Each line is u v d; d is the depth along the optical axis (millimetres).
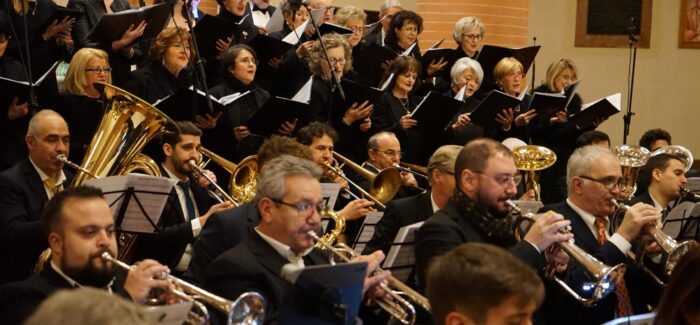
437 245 7059
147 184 8062
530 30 23875
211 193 9656
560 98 14211
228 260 6637
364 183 10883
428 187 11648
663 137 15695
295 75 13102
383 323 8695
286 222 6672
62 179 8992
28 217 8570
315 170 6828
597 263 6945
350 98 12148
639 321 6156
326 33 13820
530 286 4336
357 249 9344
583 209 8203
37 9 11680
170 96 10305
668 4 23484
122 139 9172
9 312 6074
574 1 23734
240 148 11562
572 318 7684
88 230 6152
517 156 11984
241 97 10852
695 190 11094
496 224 7203
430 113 12555
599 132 13492
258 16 15328
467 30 15375
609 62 23719
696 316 6004
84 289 3105
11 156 10008
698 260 6016
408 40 15188
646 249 8039
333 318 5477
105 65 10703
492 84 15211
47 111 8797
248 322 5797
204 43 12398
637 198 10523
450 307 4426
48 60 11695
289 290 5406
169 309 5441
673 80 23531
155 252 8977
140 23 11578
